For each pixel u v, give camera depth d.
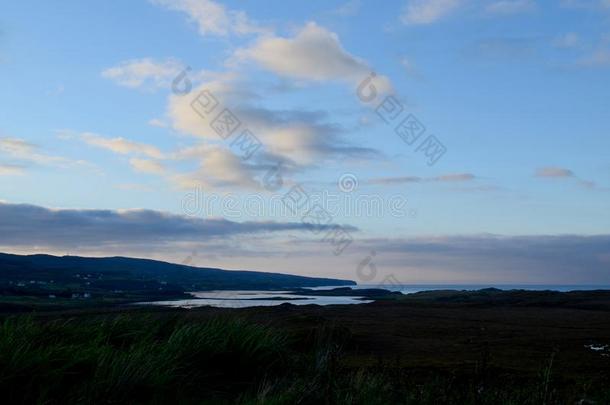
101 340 8.46
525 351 19.55
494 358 17.30
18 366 6.61
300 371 8.66
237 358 8.72
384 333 24.86
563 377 12.37
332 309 46.84
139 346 8.24
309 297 115.94
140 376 7.11
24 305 51.38
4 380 6.41
